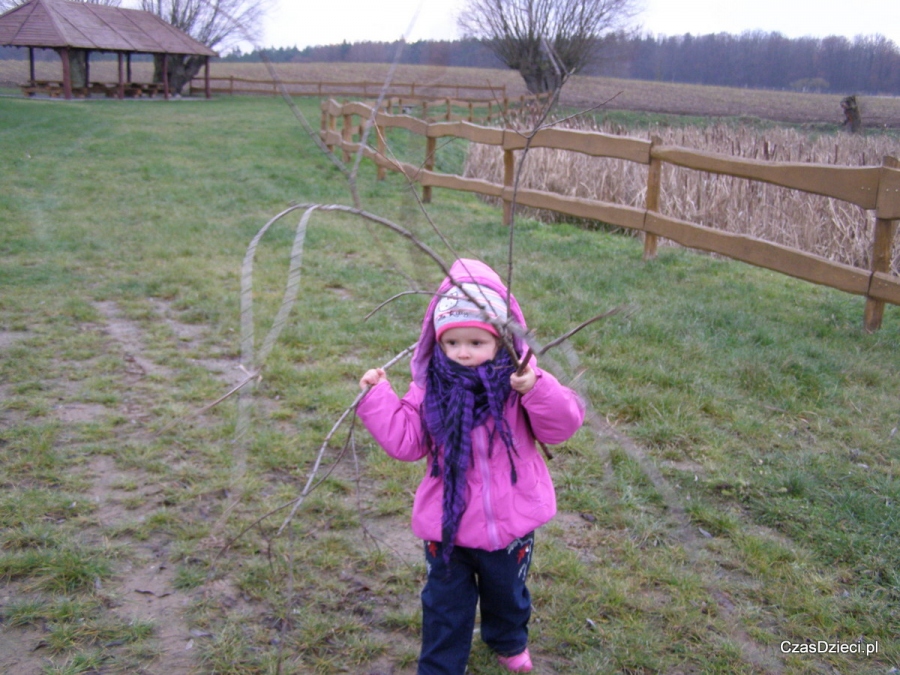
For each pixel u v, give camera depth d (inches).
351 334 218.7
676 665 104.7
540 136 348.8
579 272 280.5
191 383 186.9
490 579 93.4
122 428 163.9
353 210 75.4
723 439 162.4
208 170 524.4
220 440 159.0
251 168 536.4
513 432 91.5
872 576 121.9
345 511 135.6
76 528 128.7
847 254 321.1
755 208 352.8
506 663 102.1
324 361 200.7
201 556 122.8
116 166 527.8
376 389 92.7
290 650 105.3
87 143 642.8
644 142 301.6
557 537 131.1
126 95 1376.7
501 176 493.0
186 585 116.4
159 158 576.1
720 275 289.9
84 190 435.5
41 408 170.2
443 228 362.9
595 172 420.8
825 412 175.9
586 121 555.2
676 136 478.0
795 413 175.8
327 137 626.5
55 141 647.8
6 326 220.5
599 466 151.4
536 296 254.1
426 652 94.0
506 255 308.2
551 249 325.1
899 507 138.3
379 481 146.2
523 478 91.4
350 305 244.2
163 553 123.9
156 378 189.8
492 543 89.7
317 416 169.9
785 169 249.9
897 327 236.1
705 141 448.8
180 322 230.2
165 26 1418.6
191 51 1397.6
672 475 149.3
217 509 135.6
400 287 265.0
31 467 146.9
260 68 2043.6
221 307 239.3
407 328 224.5
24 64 1883.6
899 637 110.2
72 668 99.8
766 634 109.6
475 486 89.9
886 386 190.7
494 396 88.8
